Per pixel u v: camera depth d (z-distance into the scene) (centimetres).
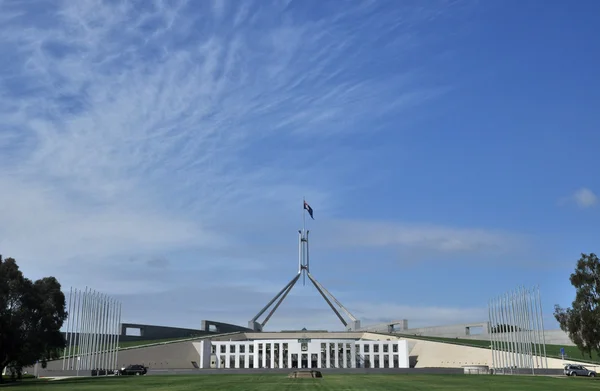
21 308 7094
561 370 8412
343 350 13112
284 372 9575
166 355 12694
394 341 13125
